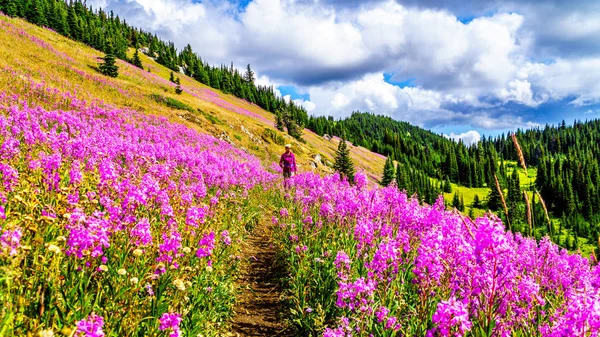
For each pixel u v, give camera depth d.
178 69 142.75
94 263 3.79
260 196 17.64
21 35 54.34
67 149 8.73
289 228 10.02
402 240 6.30
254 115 95.00
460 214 3.65
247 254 9.63
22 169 7.04
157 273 4.25
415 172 154.12
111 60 56.97
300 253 7.75
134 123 31.47
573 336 3.37
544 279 6.03
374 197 8.40
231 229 9.16
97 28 110.88
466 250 4.40
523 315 4.52
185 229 6.27
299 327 6.04
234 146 48.78
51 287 3.31
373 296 4.91
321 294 6.29
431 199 123.31
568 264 6.46
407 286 5.71
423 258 4.43
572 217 121.44
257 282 7.97
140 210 5.41
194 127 47.06
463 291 4.36
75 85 38.56
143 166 9.99
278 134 66.38
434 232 4.70
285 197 15.70
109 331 3.41
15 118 13.59
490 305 3.52
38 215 4.34
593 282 5.79
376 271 5.42
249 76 177.38
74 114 25.50
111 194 5.86
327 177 13.88
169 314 3.54
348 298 4.95
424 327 4.23
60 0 119.38
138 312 3.87
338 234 8.20
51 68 43.34
